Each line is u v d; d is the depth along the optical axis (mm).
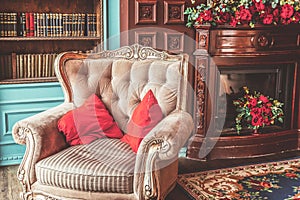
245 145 3771
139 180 2324
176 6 3537
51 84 3506
